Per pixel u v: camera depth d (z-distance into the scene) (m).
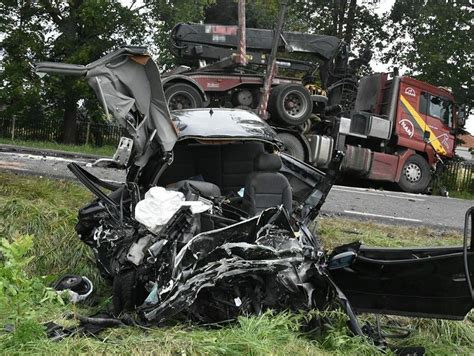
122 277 4.93
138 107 5.28
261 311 4.94
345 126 6.44
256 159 5.85
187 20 25.09
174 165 6.11
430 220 10.40
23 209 6.89
